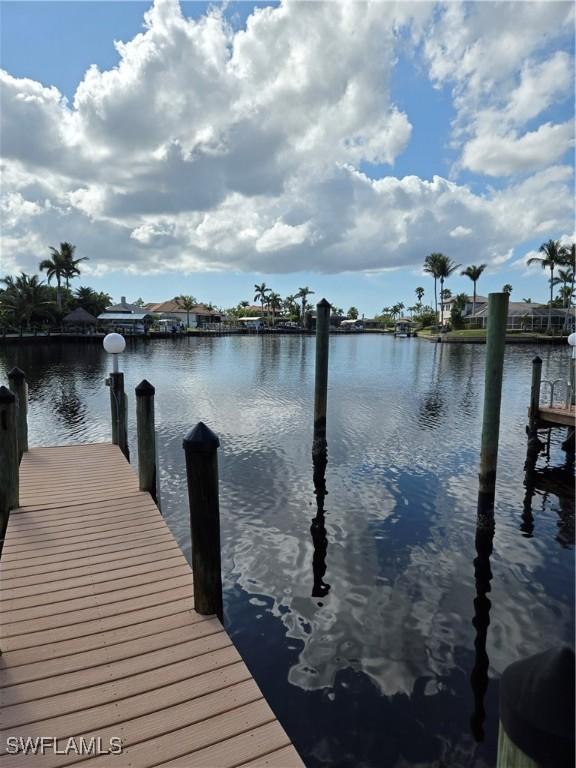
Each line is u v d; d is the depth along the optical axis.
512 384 21.45
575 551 5.97
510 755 1.04
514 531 6.55
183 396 18.11
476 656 4.02
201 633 3.10
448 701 3.52
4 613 3.28
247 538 6.23
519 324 61.81
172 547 4.33
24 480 6.32
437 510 7.23
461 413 14.87
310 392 19.25
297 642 4.18
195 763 2.16
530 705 0.99
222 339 66.19
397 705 3.48
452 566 5.56
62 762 2.15
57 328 53.28
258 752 2.23
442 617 4.57
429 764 3.02
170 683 2.65
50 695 2.55
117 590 3.61
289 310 102.56
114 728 2.35
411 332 79.56
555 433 12.37
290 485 8.28
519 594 4.98
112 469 6.87
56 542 4.41
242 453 10.27
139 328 60.03
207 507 3.21
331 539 6.22
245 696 2.57
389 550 5.93
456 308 65.88
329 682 3.71
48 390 19.91
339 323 109.69
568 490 8.19
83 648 2.93
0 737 2.28
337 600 4.83
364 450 10.55
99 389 20.22
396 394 18.77
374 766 3.00
